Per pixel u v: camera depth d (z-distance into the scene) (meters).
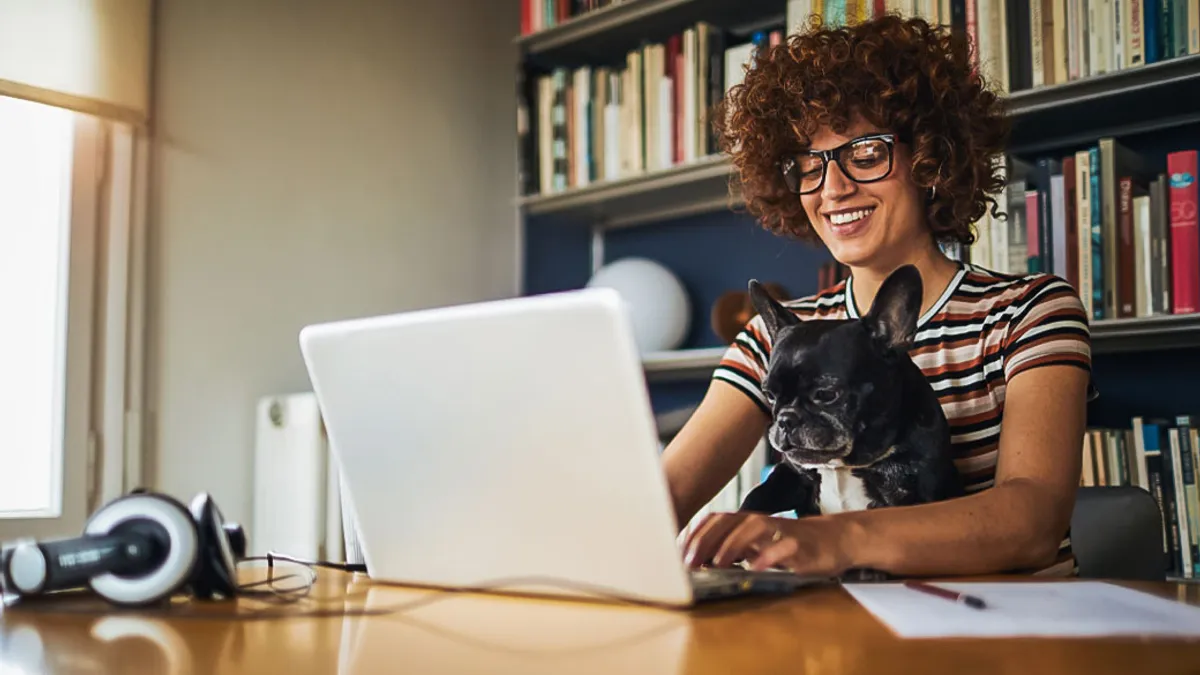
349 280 2.54
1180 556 1.74
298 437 2.13
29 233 2.09
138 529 0.75
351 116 2.58
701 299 2.67
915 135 1.28
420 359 0.76
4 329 2.06
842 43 1.32
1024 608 0.68
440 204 2.76
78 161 2.11
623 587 0.72
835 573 0.84
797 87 1.34
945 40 1.35
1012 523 0.93
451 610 0.72
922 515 0.91
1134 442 1.79
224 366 2.29
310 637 0.62
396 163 2.67
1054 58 1.84
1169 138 1.98
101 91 2.08
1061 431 1.05
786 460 1.28
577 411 0.69
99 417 2.11
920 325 1.25
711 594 0.72
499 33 2.97
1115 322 1.76
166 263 2.21
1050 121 1.95
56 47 2.02
